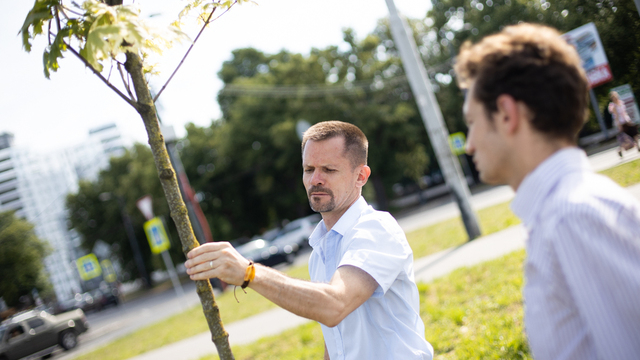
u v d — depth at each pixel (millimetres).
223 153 32250
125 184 36250
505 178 1102
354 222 1926
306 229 25766
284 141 29156
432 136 10016
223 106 39219
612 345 837
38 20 1625
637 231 866
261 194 34094
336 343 1883
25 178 44688
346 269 1608
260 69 39625
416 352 1729
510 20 4230
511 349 3426
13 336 13625
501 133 1047
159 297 27047
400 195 49156
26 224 31156
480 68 1058
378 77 30406
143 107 1679
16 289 29469
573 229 889
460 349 3838
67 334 14617
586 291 863
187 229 1657
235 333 7793
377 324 1756
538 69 989
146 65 1852
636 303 824
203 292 1629
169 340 9211
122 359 8898
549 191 986
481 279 5867
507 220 9391
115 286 31125
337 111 29328
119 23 1459
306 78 29891
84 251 43031
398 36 10320
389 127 29266
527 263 1021
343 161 1921
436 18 7395
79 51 1665
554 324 948
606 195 897
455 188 9602
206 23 1887
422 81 10000
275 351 5750
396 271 1673
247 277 1404
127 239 40750
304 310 1435
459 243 9609
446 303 5352
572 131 1021
